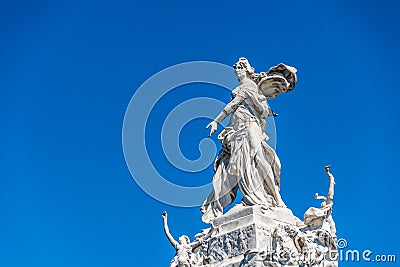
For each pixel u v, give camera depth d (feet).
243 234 79.10
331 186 83.46
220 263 79.97
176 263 82.33
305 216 82.02
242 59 88.94
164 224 86.48
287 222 82.12
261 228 78.64
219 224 82.69
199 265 81.71
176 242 84.53
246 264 76.48
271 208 81.87
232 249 79.51
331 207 82.53
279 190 86.58
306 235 79.51
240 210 81.46
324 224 81.25
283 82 87.66
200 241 83.30
